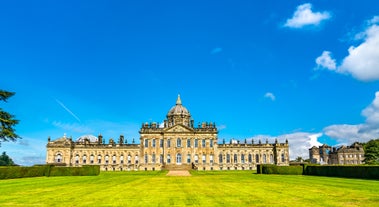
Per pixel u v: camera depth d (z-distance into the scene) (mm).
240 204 25062
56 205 24938
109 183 47156
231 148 143000
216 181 50844
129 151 144625
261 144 143750
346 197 28406
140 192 33875
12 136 63562
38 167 67562
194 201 26859
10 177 60094
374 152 128500
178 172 91625
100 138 150625
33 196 30422
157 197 29578
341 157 187500
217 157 131500
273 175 70250
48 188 38719
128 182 49281
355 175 54625
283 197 28906
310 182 45906
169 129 132625
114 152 144625
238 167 138750
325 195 29922
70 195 31203
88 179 57469
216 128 133250
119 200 27578
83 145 144375
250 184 43875
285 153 142000
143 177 64500
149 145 132000
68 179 57438
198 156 131250
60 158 140500
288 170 74375
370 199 27109
